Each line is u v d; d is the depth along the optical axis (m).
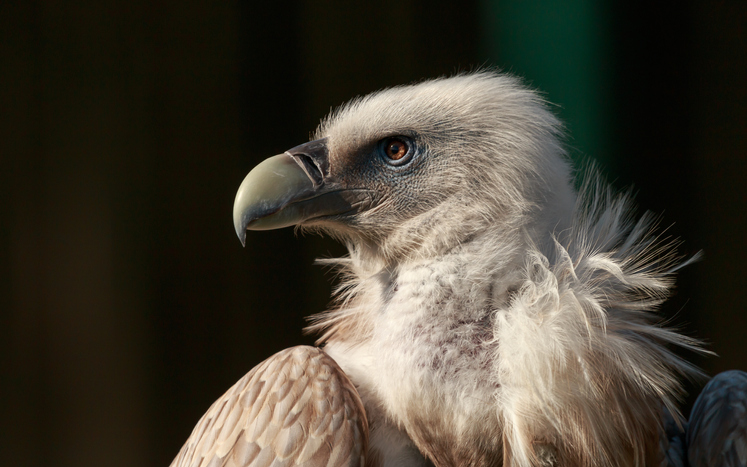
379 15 8.66
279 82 8.79
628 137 8.39
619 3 8.38
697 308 8.23
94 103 8.48
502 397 2.79
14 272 8.32
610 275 3.07
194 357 8.69
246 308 8.80
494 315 2.95
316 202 3.39
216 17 8.62
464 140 3.24
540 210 3.15
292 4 8.71
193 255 8.72
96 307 8.48
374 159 3.38
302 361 3.05
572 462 2.72
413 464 3.24
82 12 8.42
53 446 8.29
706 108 8.31
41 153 8.40
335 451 2.77
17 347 8.27
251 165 8.80
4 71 8.29
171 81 8.62
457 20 8.57
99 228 8.52
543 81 8.43
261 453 2.83
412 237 3.25
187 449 3.44
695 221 8.31
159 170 8.65
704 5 8.25
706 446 3.82
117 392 8.48
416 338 2.95
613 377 2.83
